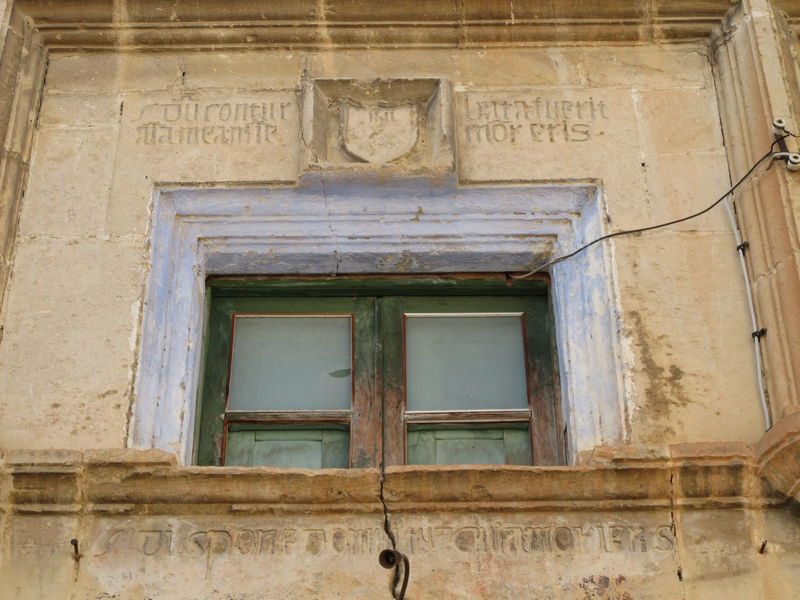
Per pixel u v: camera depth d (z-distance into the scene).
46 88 5.57
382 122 5.39
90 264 5.05
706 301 4.99
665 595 4.28
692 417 4.71
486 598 4.26
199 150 5.36
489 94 5.55
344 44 5.67
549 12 5.67
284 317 5.45
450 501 4.41
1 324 4.90
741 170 5.25
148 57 5.66
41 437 4.63
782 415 4.59
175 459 4.40
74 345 4.84
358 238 5.34
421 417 5.16
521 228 5.37
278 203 5.29
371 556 4.32
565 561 4.33
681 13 5.69
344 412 5.16
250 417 5.14
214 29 5.67
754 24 5.53
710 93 5.57
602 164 5.34
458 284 5.49
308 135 5.29
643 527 4.39
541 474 4.39
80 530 4.36
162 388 4.92
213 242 5.35
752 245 5.04
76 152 5.36
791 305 4.77
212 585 4.27
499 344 5.40
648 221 5.18
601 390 4.90
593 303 5.10
